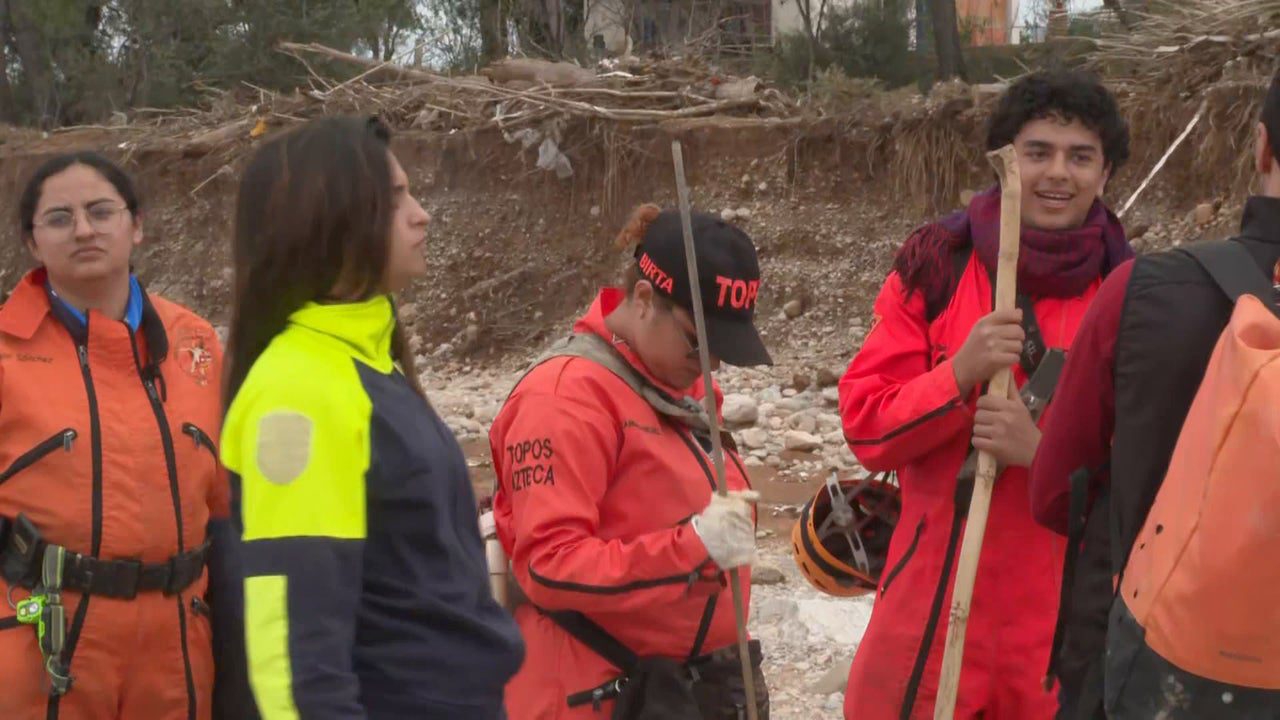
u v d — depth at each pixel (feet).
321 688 7.13
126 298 11.60
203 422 11.57
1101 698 8.48
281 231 7.65
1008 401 10.06
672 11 81.30
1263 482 6.77
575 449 9.53
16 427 10.96
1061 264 10.75
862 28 68.85
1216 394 7.11
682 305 9.77
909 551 11.03
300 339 7.61
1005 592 10.56
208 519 11.68
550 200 51.37
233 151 56.59
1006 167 10.23
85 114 86.28
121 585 10.98
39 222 11.23
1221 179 39.40
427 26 87.10
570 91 51.83
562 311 50.14
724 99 50.11
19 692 10.72
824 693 17.74
